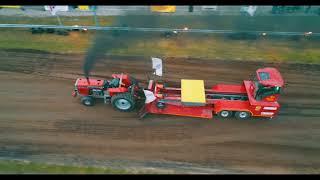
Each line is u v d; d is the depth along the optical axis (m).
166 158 61.88
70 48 85.94
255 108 65.75
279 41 88.62
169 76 78.56
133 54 84.25
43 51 84.88
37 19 97.44
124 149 63.19
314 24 95.38
